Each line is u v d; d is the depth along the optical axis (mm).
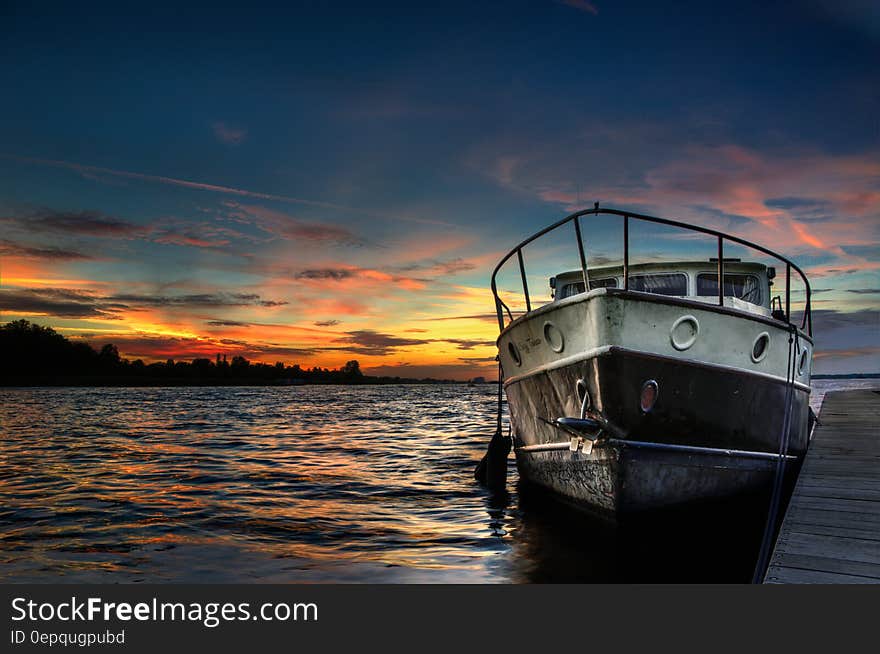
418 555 5754
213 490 8891
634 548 6016
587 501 6980
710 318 6332
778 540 4617
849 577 3934
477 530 6715
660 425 6312
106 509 7547
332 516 7309
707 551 5930
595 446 6387
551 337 6699
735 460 7012
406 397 71750
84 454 13062
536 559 5645
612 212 6055
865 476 6695
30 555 5684
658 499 6539
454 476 10375
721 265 6633
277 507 7773
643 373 6059
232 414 30141
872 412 14039
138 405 41031
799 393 8289
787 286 7543
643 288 8617
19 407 37406
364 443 15703
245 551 5824
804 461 7641
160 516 7184
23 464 11461
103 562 5492
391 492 8875
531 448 8086
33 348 112875
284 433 18766
